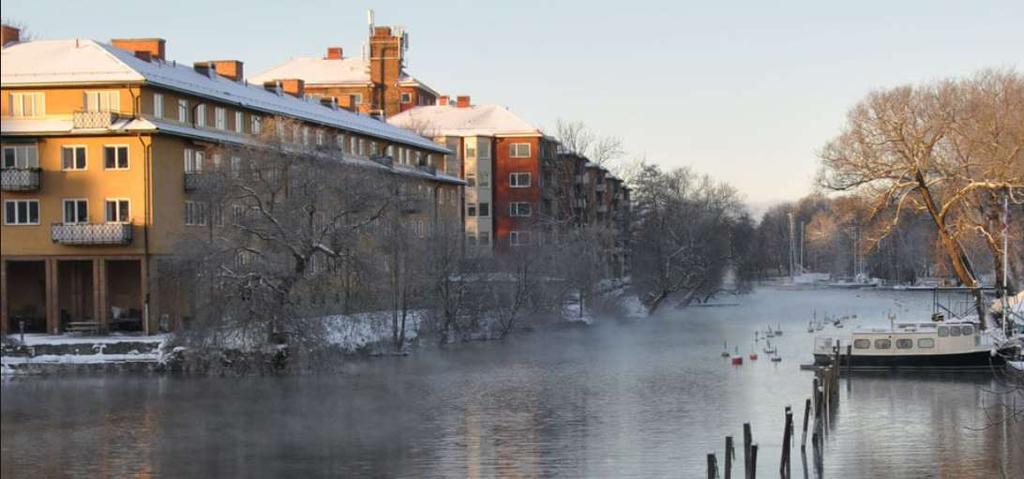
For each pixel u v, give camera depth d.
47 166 61.19
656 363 63.38
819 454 34.56
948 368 55.34
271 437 39.09
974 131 64.56
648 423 42.19
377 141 90.31
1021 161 62.12
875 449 36.53
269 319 53.31
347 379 54.16
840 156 67.50
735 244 143.25
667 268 109.88
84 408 44.62
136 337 58.59
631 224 122.50
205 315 53.06
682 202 118.62
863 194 68.00
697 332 85.75
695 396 49.47
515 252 81.62
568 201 111.19
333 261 55.84
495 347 72.44
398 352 65.38
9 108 61.72
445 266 72.81
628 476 32.84
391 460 35.44
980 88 69.81
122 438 38.91
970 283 63.59
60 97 61.50
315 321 54.47
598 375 57.28
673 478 32.50
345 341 57.94
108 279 62.97
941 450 36.12
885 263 164.62
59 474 33.69
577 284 89.62
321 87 130.75
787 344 74.62
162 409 44.59
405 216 66.50
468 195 114.38
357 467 34.47
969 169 65.06
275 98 79.62
